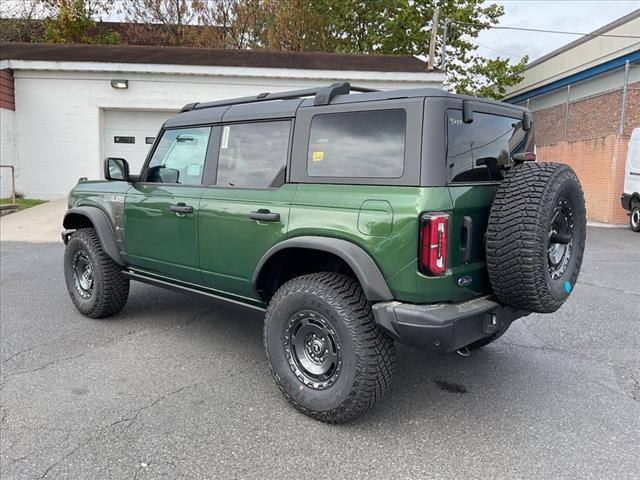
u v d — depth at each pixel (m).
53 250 8.55
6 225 10.59
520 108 3.68
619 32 16.89
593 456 2.83
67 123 14.04
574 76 19.56
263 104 3.72
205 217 3.82
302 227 3.20
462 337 2.87
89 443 2.90
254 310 3.73
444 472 2.69
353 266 2.91
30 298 5.79
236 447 2.89
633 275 7.43
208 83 14.00
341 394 3.01
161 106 14.04
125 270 4.87
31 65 13.59
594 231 13.20
